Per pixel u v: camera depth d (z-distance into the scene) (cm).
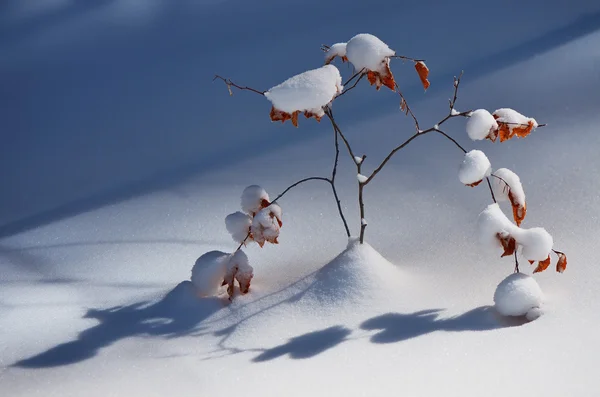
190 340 286
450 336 262
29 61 689
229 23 734
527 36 605
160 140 512
